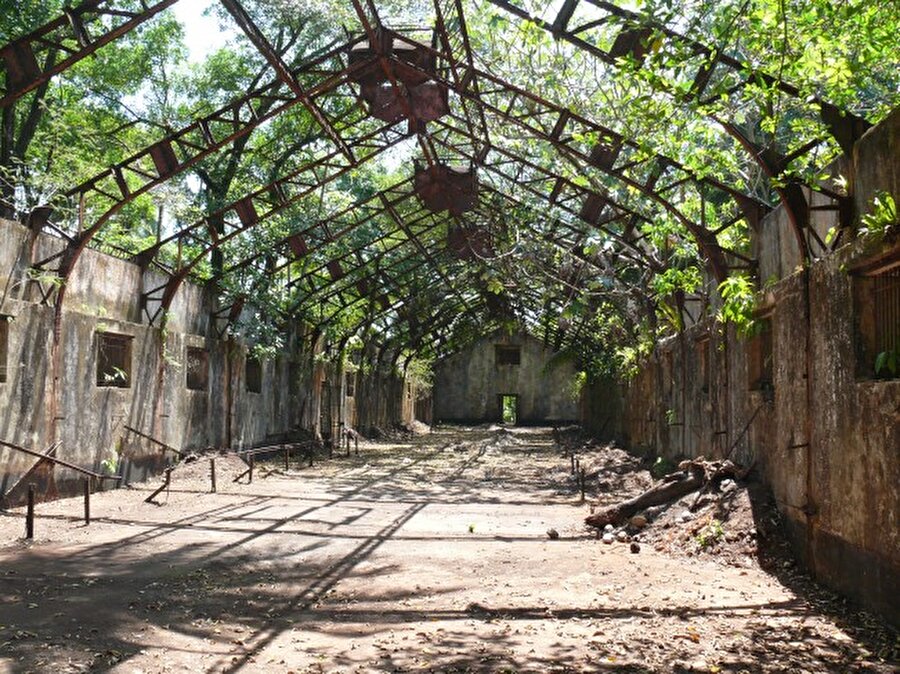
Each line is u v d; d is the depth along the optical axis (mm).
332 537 11867
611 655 6320
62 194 14789
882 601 7012
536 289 27312
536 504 16203
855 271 7578
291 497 16453
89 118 26000
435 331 44812
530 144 18312
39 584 8492
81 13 11242
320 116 15094
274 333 24359
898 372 7227
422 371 50438
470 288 35812
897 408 6641
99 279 15953
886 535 6879
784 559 9422
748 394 11742
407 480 20734
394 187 21281
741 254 13195
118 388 16375
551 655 6379
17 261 13328
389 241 29219
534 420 54219
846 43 8570
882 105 9688
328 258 25969
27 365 13391
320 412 31312
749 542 9914
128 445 16781
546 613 7648
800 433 9195
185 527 12414
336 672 6027
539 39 13219
